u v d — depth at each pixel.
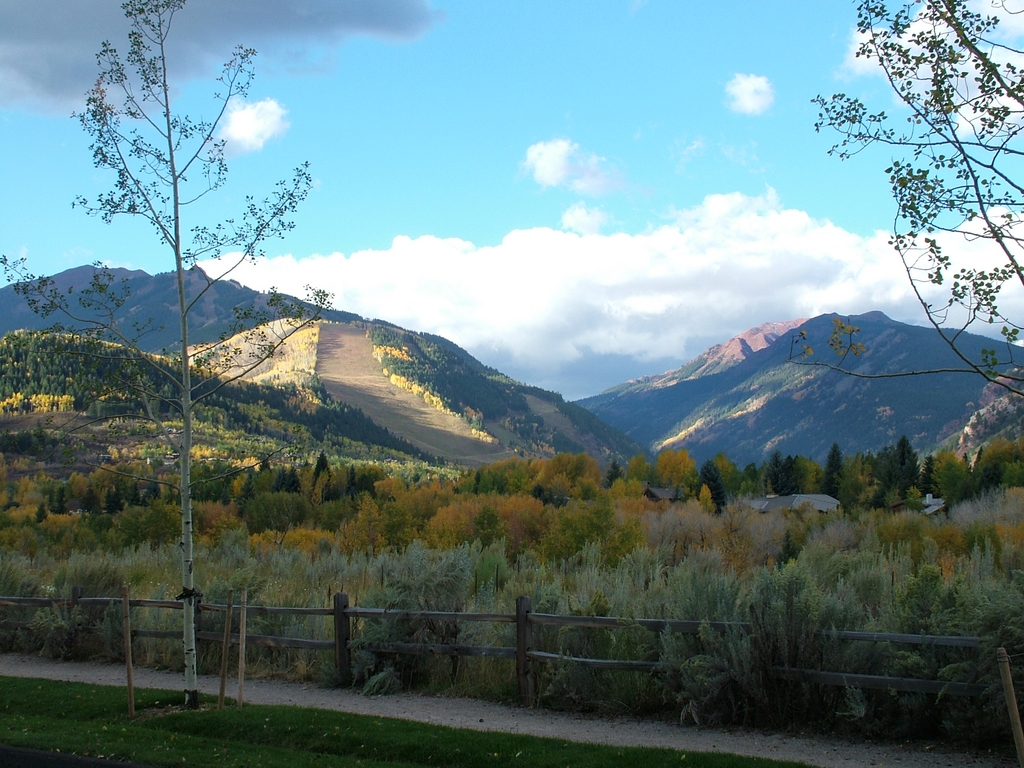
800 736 7.59
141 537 39.12
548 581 15.36
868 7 7.51
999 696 6.82
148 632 11.80
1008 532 23.42
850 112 7.68
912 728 7.41
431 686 9.81
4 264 8.71
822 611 8.18
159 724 8.02
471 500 51.62
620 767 6.36
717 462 107.69
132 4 9.08
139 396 8.95
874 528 27.66
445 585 10.26
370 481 83.12
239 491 65.62
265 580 14.02
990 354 6.52
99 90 9.05
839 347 7.23
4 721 8.11
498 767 6.55
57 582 14.50
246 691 9.98
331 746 7.23
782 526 32.41
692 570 11.12
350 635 10.44
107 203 8.89
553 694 8.91
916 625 7.95
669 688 8.32
